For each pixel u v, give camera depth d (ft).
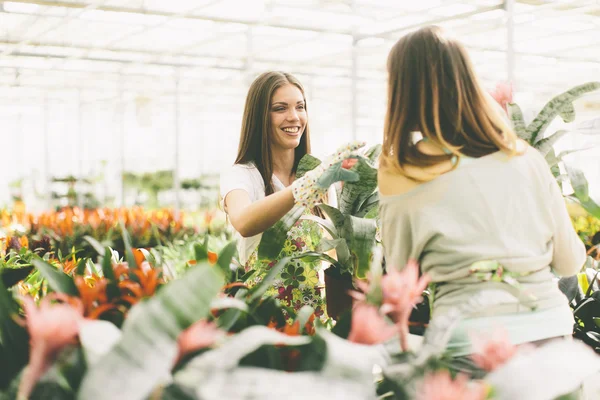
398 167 4.87
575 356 3.37
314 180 6.14
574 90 6.18
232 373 3.05
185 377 3.06
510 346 3.53
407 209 4.93
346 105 51.11
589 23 28.81
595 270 8.68
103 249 5.07
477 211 4.73
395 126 4.97
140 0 25.63
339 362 3.13
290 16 28.17
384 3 26.25
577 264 5.29
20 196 55.62
